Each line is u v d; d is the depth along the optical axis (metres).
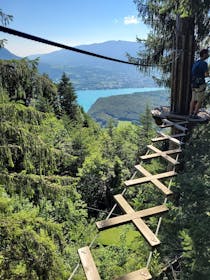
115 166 19.91
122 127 32.91
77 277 6.41
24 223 4.76
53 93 4.95
